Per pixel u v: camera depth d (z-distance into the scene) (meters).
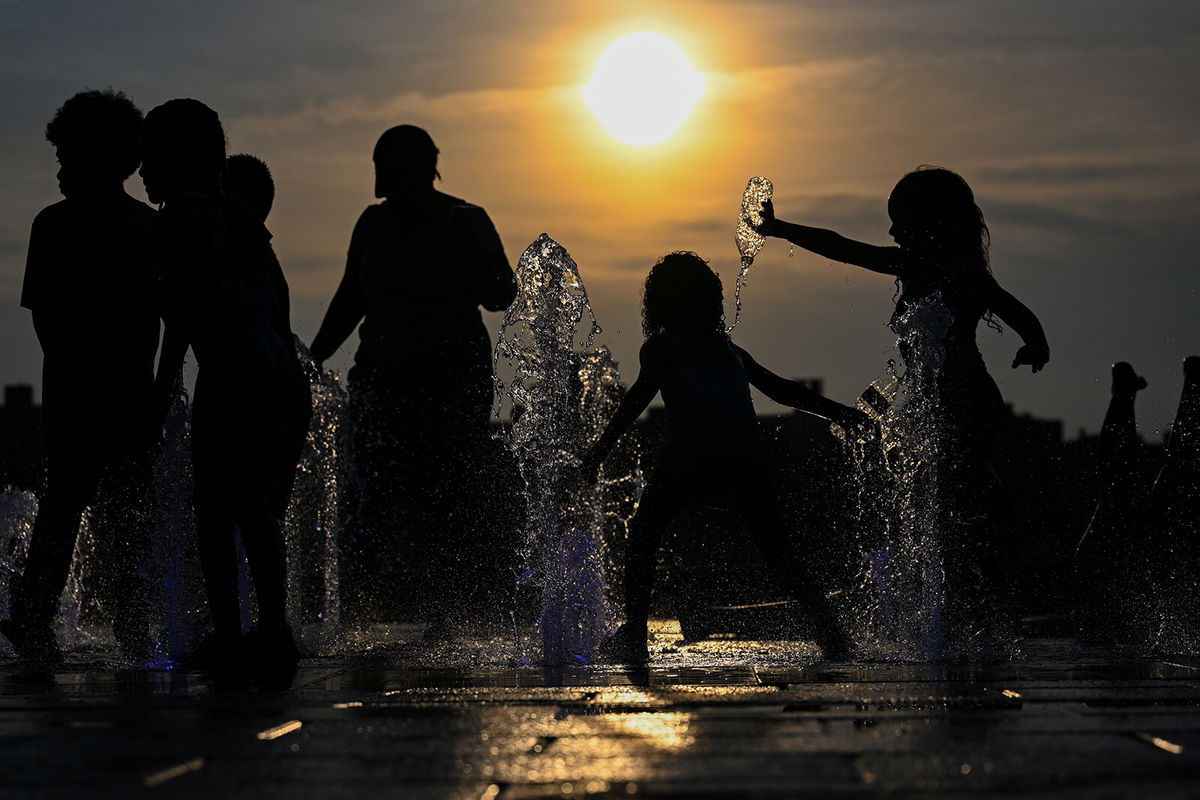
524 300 11.58
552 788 4.39
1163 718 5.91
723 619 12.49
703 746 5.21
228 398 9.30
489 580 12.73
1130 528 12.83
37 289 11.21
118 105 11.42
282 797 4.27
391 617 12.89
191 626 10.70
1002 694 6.88
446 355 12.86
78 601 11.51
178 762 4.88
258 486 9.42
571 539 10.55
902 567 10.63
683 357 10.63
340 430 13.43
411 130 12.88
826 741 5.31
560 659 9.91
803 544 15.79
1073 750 5.06
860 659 9.60
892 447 10.95
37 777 4.61
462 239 12.86
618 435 10.83
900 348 10.96
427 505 12.90
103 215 11.25
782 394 11.17
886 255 11.18
